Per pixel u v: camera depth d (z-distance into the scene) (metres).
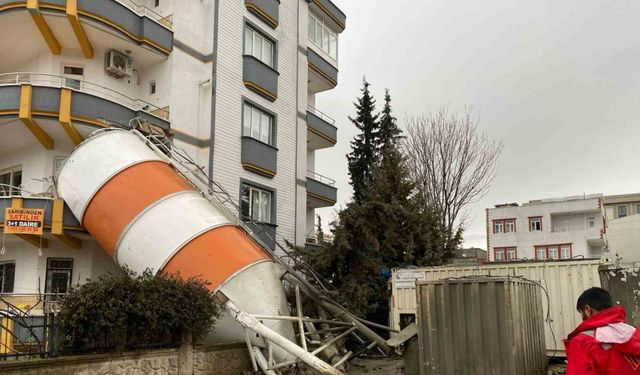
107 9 16.22
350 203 17.69
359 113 35.25
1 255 16.56
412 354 11.09
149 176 13.56
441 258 21.38
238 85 20.56
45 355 8.49
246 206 20.44
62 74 17.38
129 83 18.73
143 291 9.67
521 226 62.00
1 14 15.45
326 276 16.61
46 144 15.98
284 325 12.51
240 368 11.64
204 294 10.83
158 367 9.73
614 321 3.91
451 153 29.75
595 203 59.25
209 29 19.89
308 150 29.23
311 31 26.88
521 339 9.02
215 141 19.11
